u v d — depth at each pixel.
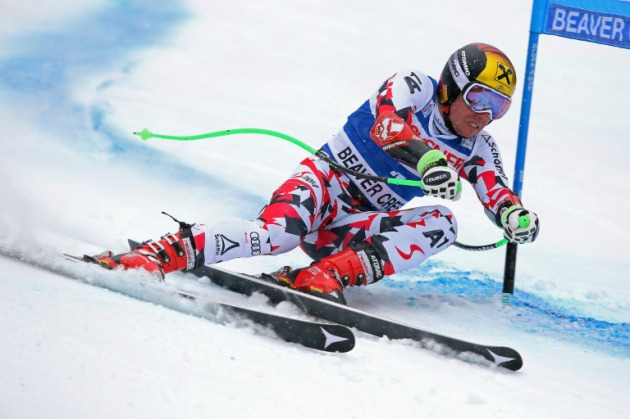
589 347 17.02
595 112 37.94
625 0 20.19
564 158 33.50
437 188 15.61
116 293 13.69
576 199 30.28
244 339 12.63
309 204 16.75
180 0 43.97
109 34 39.50
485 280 21.52
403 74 17.44
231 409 9.79
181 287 16.12
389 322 14.60
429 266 22.11
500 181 18.19
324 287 15.84
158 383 10.05
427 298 19.17
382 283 20.08
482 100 16.84
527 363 15.12
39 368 9.70
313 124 33.31
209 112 33.12
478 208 27.94
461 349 14.20
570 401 13.08
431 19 44.53
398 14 44.66
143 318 12.45
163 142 28.88
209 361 11.21
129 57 37.47
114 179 24.95
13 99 31.42
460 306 18.83
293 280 16.47
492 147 18.44
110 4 42.44
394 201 18.12
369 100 17.78
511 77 16.95
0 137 27.22
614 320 19.47
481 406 11.78
